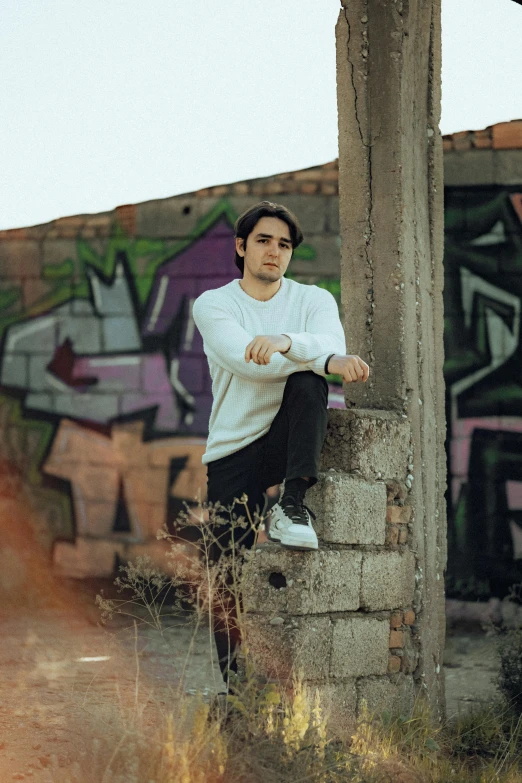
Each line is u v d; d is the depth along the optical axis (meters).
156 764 3.15
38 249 9.52
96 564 9.09
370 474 4.33
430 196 5.00
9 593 8.73
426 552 4.64
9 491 9.51
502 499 7.90
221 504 4.08
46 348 9.46
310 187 8.38
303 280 8.33
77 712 4.04
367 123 4.75
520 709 4.79
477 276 8.05
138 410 9.05
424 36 4.94
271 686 3.60
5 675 5.30
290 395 3.90
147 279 9.05
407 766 3.71
